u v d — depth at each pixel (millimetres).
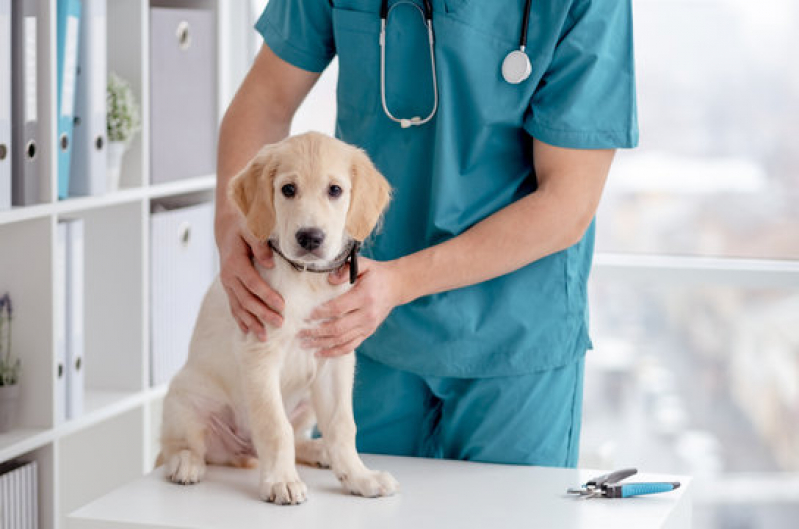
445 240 1479
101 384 2369
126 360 2350
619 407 2611
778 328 2525
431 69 1474
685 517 1348
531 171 1501
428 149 1497
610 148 1421
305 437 1506
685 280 2477
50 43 1899
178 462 1352
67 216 2318
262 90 1594
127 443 2369
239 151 1547
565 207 1401
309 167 1240
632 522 1203
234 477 1374
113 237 2322
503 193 1479
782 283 2439
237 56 2777
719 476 2596
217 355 1419
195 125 2492
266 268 1297
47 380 1985
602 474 1400
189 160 2479
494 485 1347
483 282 1484
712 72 2479
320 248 1217
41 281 1964
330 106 2627
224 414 1439
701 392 2580
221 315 1430
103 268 2338
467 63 1431
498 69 1437
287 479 1269
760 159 2488
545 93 1442
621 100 1425
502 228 1388
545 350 1491
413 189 1510
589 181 1421
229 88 2771
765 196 2500
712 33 2467
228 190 1312
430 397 1559
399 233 1519
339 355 1319
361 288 1291
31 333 1979
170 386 1468
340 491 1310
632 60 1439
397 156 1508
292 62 1575
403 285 1342
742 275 2455
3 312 1967
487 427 1499
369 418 1557
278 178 1248
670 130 2516
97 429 2385
